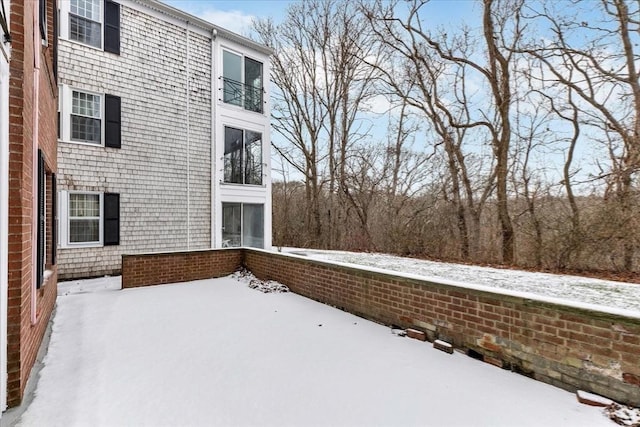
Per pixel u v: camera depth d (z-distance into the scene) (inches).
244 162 421.4
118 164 324.5
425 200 537.6
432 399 104.7
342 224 687.7
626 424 89.4
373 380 117.1
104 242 315.0
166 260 282.5
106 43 317.4
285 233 762.2
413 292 163.6
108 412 95.9
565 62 389.1
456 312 144.6
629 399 96.4
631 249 296.0
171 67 359.6
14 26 101.6
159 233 350.3
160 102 352.2
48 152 179.0
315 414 96.4
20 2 103.3
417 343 153.0
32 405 98.7
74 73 299.1
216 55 391.9
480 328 135.5
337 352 142.3
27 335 112.5
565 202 370.0
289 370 124.8
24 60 104.0
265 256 295.9
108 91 318.3
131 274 265.0
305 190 763.4
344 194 681.0
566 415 95.7
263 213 438.3
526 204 412.8
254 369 125.4
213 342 152.7
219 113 393.4
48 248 199.3
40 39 143.9
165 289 261.7
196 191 377.1
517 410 98.4
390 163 649.6
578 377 107.3
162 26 354.3
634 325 96.6
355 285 198.4
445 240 475.5
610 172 324.8
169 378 117.4
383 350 144.7
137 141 336.8
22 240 101.3
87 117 308.3
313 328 173.8
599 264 311.7
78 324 175.2
